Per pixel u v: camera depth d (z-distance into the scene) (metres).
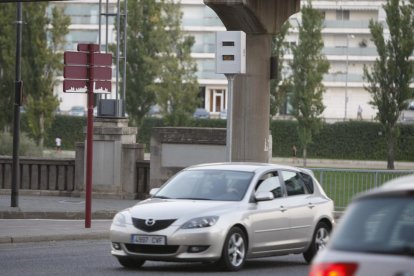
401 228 15.98
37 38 130.88
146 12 151.62
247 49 66.12
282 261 39.53
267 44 66.06
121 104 70.69
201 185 35.88
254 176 36.06
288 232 36.62
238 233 34.56
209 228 33.53
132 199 69.38
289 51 195.88
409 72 147.75
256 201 35.50
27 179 72.88
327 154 173.25
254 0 63.25
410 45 147.25
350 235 16.14
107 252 41.16
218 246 33.72
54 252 40.91
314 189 38.62
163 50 152.00
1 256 39.19
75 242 45.62
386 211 16.28
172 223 33.59
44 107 131.62
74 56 47.62
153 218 33.78
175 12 154.12
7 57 126.00
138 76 152.38
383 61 148.25
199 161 68.38
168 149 68.94
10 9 127.44
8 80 120.94
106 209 59.47
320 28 154.38
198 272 34.50
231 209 34.50
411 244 15.67
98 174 69.94
